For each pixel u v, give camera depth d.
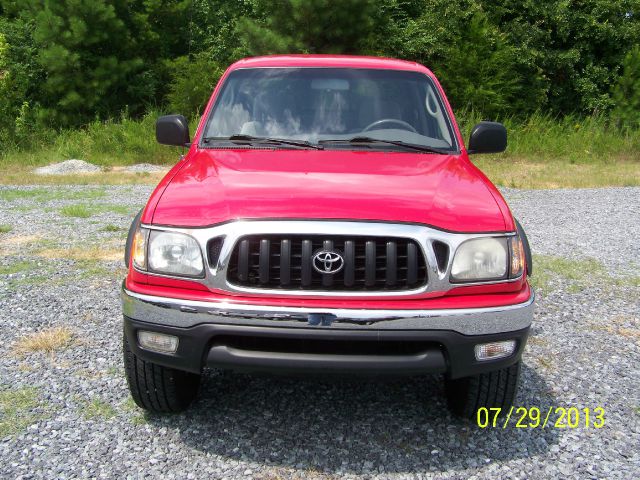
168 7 22.80
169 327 3.18
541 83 23.08
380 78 4.74
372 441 3.52
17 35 21.64
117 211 10.43
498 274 3.24
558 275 7.00
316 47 20.23
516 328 3.22
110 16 20.52
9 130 19.52
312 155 4.02
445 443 3.52
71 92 20.58
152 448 3.40
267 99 4.56
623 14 23.78
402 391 4.14
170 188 3.55
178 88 20.98
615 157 19.98
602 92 23.92
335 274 3.14
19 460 3.25
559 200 12.55
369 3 19.66
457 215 3.28
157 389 3.55
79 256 7.36
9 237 8.33
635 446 3.53
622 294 6.36
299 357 3.12
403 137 4.34
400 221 3.16
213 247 3.19
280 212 3.18
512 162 19.09
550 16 22.94
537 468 3.30
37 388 4.04
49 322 5.21
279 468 3.25
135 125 19.95
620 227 9.85
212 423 3.68
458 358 3.15
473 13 22.09
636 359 4.75
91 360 4.48
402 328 3.08
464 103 21.45
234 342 3.19
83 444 3.42
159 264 3.25
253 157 3.96
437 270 3.15
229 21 22.89
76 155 18.33
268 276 3.13
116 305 5.67
